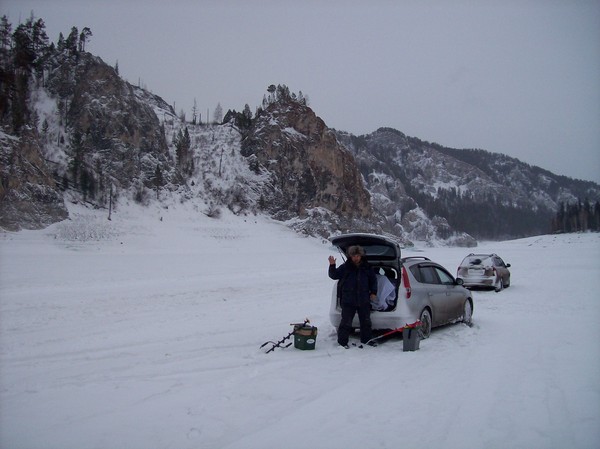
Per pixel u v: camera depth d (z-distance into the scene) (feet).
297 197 296.30
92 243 152.25
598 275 80.79
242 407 16.21
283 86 363.56
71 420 15.08
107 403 16.71
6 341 28.07
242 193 266.98
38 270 75.56
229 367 21.88
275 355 24.27
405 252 187.73
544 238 368.07
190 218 224.33
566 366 21.85
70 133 227.81
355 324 28.35
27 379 19.99
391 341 27.76
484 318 37.73
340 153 334.85
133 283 61.46
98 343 27.61
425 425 14.57
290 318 37.01
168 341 28.19
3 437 13.75
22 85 229.04
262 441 13.41
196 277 71.82
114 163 225.97
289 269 93.30
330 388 18.40
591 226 407.44
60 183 194.39
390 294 27.27
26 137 184.96
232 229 223.10
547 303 47.11
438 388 18.38
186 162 270.46
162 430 14.24
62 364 22.72
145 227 190.60
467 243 465.88
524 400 16.94
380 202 593.83
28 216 159.53
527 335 29.76
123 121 242.78
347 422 14.82
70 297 47.39
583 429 14.28
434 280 31.35
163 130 274.77
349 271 26.53
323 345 26.71
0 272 70.59
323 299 49.11
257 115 335.06
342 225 298.76
